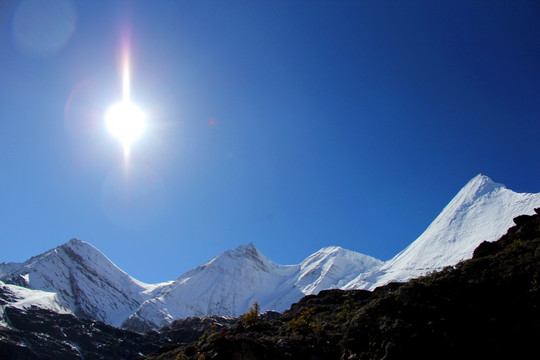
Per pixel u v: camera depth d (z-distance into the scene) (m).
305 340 74.38
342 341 60.59
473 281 56.12
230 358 69.56
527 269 53.22
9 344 158.25
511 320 49.12
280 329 92.31
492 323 49.66
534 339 46.34
